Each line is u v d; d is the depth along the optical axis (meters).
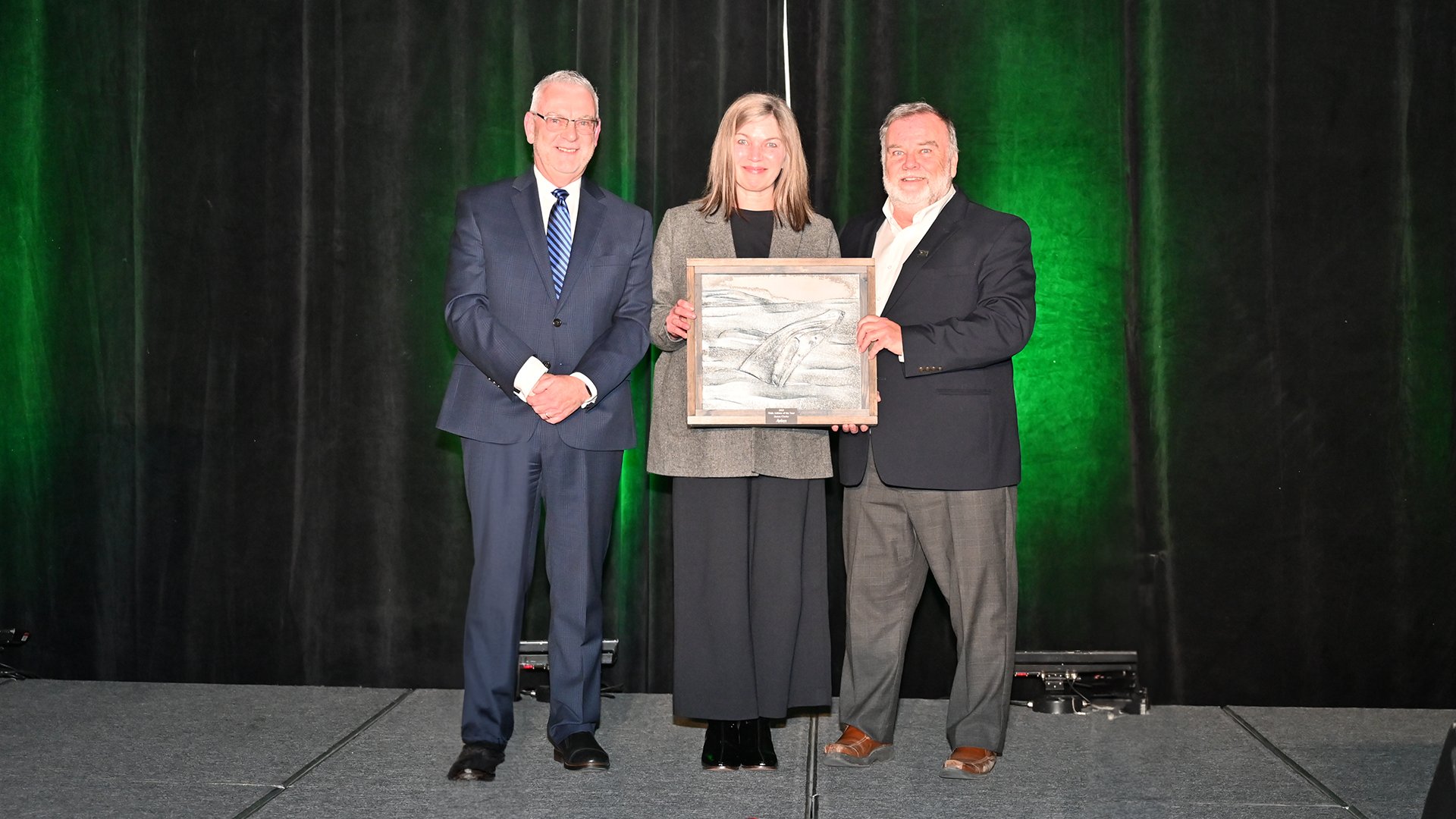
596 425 2.77
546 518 2.81
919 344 2.65
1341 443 3.37
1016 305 2.72
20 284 3.61
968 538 2.75
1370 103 3.36
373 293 3.55
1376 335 3.36
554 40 3.48
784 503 2.81
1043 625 3.45
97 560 3.62
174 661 3.61
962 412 2.72
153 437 3.60
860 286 2.68
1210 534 3.40
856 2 3.40
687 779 2.70
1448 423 3.35
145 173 3.59
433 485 3.55
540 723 3.16
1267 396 3.38
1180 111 3.39
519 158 3.50
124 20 3.59
